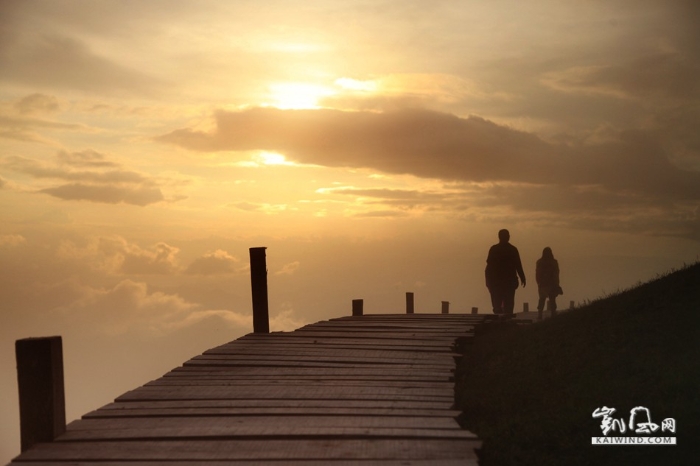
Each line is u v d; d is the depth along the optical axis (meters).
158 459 5.21
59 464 5.12
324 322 15.41
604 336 9.05
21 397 5.76
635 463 5.64
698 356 7.29
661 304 9.61
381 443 5.59
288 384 8.20
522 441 6.37
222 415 6.58
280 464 5.07
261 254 13.41
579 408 6.73
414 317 16.81
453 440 5.66
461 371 9.98
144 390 7.83
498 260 18.12
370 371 9.07
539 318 19.86
